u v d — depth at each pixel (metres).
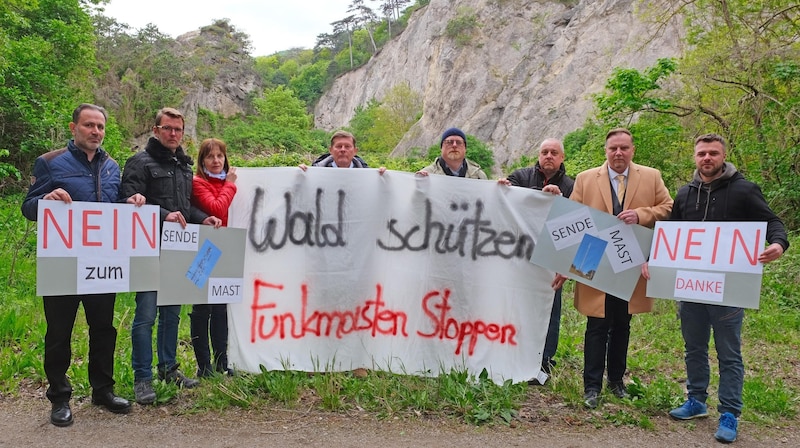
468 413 4.18
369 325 4.80
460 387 4.43
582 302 4.59
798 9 11.29
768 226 4.05
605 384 4.84
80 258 3.76
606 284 4.48
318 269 4.74
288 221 4.72
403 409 4.21
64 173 3.77
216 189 4.49
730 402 4.09
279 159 23.72
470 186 4.86
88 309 3.95
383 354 4.80
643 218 4.44
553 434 3.97
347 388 4.45
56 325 3.79
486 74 51.31
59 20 20.44
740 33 12.21
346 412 4.14
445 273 4.84
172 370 4.41
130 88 52.56
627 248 4.48
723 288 4.05
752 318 7.38
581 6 46.19
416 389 4.48
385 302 4.83
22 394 4.31
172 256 4.14
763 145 11.34
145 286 4.00
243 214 4.67
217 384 4.31
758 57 11.38
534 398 4.61
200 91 67.94
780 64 10.89
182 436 3.69
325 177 4.77
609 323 4.56
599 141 14.41
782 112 11.09
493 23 53.62
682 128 12.84
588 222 4.57
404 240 4.84
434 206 4.85
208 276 4.29
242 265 4.44
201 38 79.25
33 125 15.42
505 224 4.85
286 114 71.56
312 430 3.85
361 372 4.78
